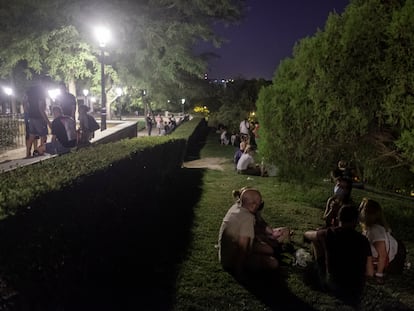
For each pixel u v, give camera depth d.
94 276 5.19
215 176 14.38
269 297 5.34
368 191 12.40
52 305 3.94
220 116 39.28
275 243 6.62
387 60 7.40
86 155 7.16
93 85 36.81
